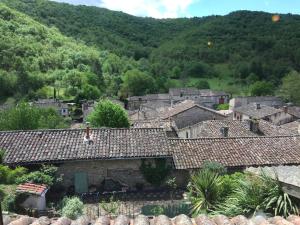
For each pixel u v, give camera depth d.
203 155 21.20
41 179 17.77
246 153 21.70
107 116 35.66
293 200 10.89
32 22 123.75
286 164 20.92
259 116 52.34
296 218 6.14
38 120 33.72
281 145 22.92
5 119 32.56
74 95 93.44
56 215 15.62
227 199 12.58
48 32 124.94
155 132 21.95
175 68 119.00
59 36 127.00
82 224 5.82
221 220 5.91
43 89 92.19
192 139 22.73
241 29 105.81
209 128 30.81
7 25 112.00
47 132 21.55
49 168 18.75
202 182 14.17
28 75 93.38
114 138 21.12
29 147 20.03
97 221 5.98
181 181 20.39
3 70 92.12
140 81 106.00
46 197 18.61
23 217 6.22
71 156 19.28
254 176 12.49
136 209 16.78
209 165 19.31
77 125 55.56
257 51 103.06
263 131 31.08
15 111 32.38
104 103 36.53
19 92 87.88
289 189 10.75
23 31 114.94
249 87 98.50
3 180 17.72
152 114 55.59
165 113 48.25
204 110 44.62
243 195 11.21
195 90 92.06
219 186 14.18
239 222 5.92
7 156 19.17
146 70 121.44
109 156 19.39
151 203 17.55
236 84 104.69
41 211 15.88
